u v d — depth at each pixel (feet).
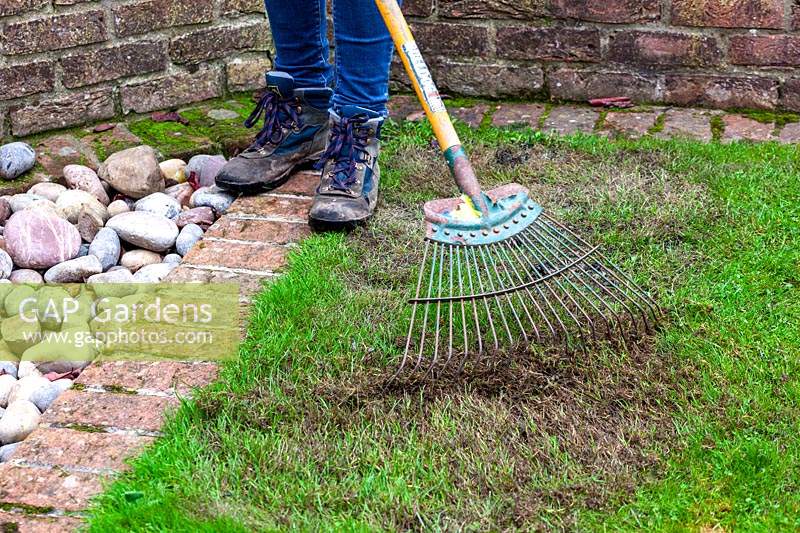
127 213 11.07
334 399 7.93
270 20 10.81
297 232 10.44
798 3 12.74
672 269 9.66
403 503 6.89
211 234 10.43
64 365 9.18
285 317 8.96
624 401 7.93
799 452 7.32
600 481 7.10
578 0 13.34
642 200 10.79
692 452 7.32
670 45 13.30
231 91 13.93
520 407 7.91
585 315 8.42
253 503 6.97
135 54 12.98
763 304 9.07
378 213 10.76
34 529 6.83
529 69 13.82
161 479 7.11
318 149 11.53
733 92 13.30
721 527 6.75
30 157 11.69
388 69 10.48
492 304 9.01
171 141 12.64
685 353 8.41
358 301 9.15
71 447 7.57
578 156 12.02
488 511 6.85
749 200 10.78
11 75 12.17
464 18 13.75
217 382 8.14
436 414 7.75
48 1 12.17
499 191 8.57
